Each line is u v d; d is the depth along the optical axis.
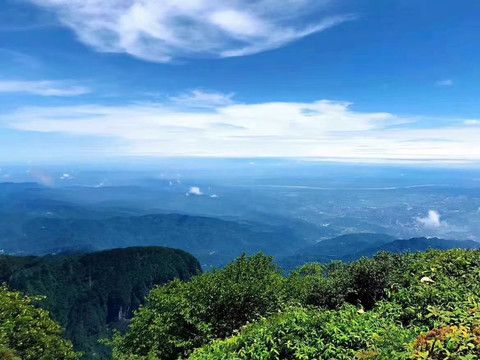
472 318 5.64
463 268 9.99
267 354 6.73
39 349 16.77
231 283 13.66
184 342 12.66
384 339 5.77
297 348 6.52
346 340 6.37
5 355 14.80
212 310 13.23
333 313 7.74
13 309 17.53
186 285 16.48
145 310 16.06
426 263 10.77
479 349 4.73
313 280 14.02
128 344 15.61
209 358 7.29
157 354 13.62
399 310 7.71
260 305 12.77
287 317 7.91
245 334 8.12
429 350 4.82
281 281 14.66
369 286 11.25
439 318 6.63
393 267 11.59
